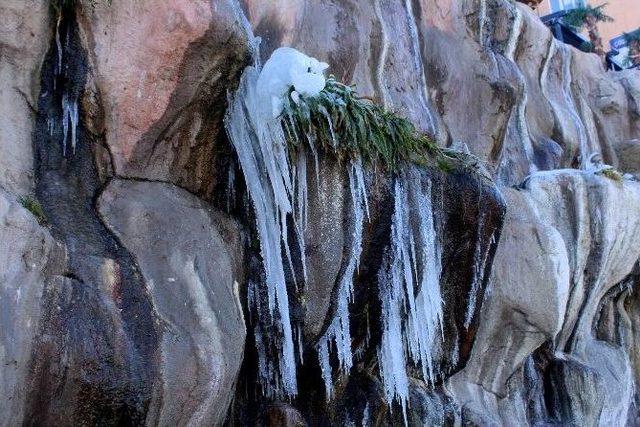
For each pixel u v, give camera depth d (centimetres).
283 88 368
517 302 509
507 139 707
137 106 328
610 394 590
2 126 293
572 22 1156
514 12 773
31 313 259
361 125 390
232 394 341
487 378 520
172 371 292
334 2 551
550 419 569
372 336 431
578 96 873
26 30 306
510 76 716
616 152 884
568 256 577
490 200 459
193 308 312
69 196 308
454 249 449
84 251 291
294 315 389
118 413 278
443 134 624
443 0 678
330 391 420
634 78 949
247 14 478
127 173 331
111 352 277
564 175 592
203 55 335
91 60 320
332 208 389
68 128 317
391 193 406
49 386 262
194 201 356
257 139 376
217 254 343
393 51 590
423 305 433
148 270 306
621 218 595
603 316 667
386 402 434
